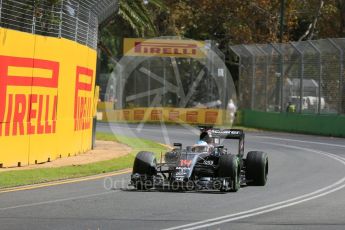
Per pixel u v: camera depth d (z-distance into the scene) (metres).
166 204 42.81
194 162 48.00
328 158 81.25
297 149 94.50
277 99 146.75
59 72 69.69
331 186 53.91
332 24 186.62
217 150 50.31
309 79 134.12
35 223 35.44
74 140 75.94
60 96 70.50
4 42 58.72
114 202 43.50
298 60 137.88
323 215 39.31
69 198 45.16
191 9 191.12
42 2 66.31
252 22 181.25
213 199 45.44
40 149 66.06
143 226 34.88
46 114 67.19
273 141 110.00
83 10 78.19
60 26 69.81
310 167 70.19
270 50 147.62
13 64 60.31
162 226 34.94
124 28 164.38
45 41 65.88
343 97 125.25
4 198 44.75
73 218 37.16
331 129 127.81
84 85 79.62
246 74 161.12
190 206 42.12
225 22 189.12
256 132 136.62
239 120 159.50
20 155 62.50
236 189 49.03
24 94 62.53
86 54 79.81
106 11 91.44
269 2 177.50
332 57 127.44
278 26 178.00
